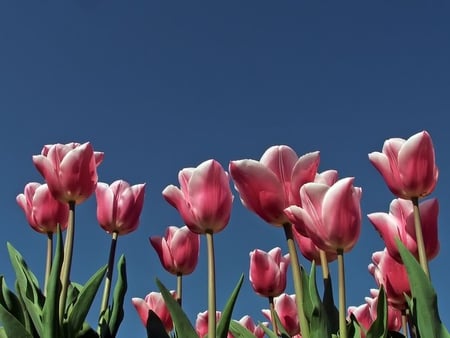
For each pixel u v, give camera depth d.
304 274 0.67
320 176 0.64
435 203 0.66
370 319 0.85
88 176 0.75
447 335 0.58
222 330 0.64
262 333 1.00
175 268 0.83
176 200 0.68
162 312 0.88
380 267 0.73
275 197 0.64
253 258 0.83
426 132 0.64
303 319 0.63
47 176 0.75
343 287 0.60
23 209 0.85
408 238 0.67
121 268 0.78
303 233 0.63
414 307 0.63
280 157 0.65
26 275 0.76
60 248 0.68
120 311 0.77
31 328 0.72
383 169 0.67
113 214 0.82
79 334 0.74
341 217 0.60
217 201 0.66
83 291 0.71
